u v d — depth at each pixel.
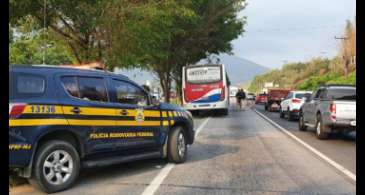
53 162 6.82
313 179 8.01
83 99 7.40
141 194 6.79
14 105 6.30
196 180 7.81
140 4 15.22
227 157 10.43
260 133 16.25
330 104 13.79
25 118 6.39
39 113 6.58
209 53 39.66
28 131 6.41
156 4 15.55
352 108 13.56
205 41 35.50
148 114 8.78
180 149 9.58
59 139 7.04
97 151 7.55
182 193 6.87
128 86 8.51
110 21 14.11
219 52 38.72
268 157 10.45
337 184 7.63
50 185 6.74
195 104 27.61
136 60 16.31
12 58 13.45
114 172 8.53
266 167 9.13
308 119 16.16
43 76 6.87
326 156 10.68
